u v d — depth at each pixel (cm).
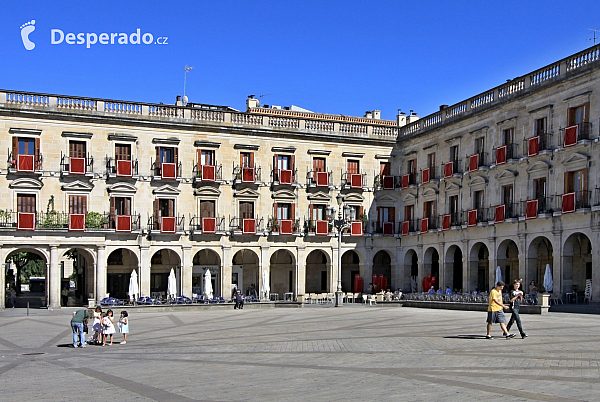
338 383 1741
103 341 2917
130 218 6128
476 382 1705
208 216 6512
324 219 6906
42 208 5941
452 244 6216
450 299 5369
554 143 5038
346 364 2070
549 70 5138
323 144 6919
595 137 4669
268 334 3150
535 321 3478
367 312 4688
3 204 5838
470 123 6053
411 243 6881
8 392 1752
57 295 5750
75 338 2856
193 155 6475
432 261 6769
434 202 6569
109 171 6147
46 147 5981
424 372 1877
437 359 2127
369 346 2523
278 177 6706
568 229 4847
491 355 2183
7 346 2939
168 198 6378
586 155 4725
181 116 6438
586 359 2050
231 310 5325
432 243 6538
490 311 2670
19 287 8812
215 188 6506
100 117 6125
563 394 1537
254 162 6675
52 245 5762
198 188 6450
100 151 6162
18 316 4906
